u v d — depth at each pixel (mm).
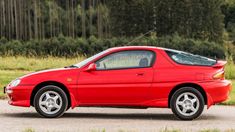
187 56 12594
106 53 12539
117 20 82688
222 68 12609
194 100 12367
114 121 12250
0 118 12531
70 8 90688
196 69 12453
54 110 12508
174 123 11992
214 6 80750
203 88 12375
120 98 12383
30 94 12430
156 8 80562
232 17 91062
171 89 12367
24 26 85750
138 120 12477
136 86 12344
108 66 12484
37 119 12359
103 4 93688
